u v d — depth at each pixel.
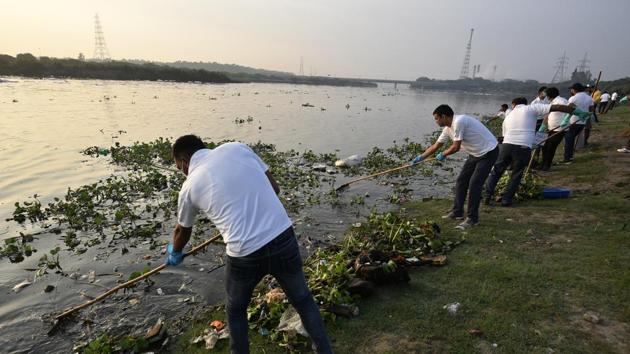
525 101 7.35
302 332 3.67
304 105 35.03
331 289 4.18
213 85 72.69
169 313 4.45
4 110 22.31
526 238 5.59
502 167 6.96
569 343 3.40
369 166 11.88
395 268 4.48
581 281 4.30
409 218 6.90
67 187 9.29
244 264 2.87
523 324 3.68
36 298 4.82
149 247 6.20
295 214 7.68
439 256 5.09
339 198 8.70
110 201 8.34
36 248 6.17
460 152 14.68
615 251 4.90
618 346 3.34
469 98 81.00
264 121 22.66
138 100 32.69
